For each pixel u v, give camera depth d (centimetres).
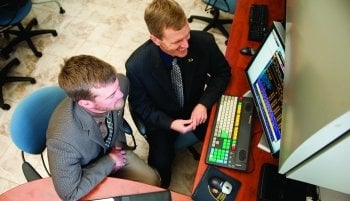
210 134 159
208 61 177
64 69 138
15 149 252
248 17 214
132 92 177
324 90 68
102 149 163
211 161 149
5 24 270
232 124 160
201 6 351
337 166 78
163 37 148
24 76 297
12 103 281
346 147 70
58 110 150
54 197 146
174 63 166
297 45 90
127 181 149
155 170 189
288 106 89
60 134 141
